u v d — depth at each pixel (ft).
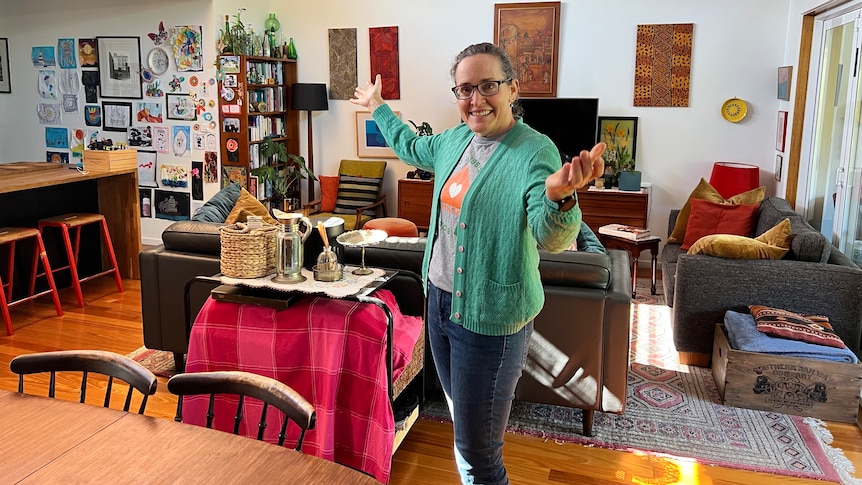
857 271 11.44
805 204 16.99
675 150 20.18
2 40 23.03
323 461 4.45
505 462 9.41
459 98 5.79
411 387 10.30
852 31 14.19
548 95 20.80
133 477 4.24
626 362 9.58
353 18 22.26
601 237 18.79
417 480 8.97
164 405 10.94
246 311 8.64
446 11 21.33
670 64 19.74
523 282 5.76
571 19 20.34
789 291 11.84
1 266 15.71
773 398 10.87
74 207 17.57
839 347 10.60
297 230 8.84
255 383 5.14
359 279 8.82
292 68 23.03
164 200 21.97
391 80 22.20
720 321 12.37
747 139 19.58
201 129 21.01
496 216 5.65
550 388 9.87
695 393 11.65
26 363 5.63
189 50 20.59
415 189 21.50
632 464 9.38
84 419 5.00
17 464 4.37
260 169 21.02
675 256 16.42
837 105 15.17
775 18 18.78
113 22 21.42
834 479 9.02
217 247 11.30
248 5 21.75
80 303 15.76
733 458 9.53
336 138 23.21
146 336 11.91
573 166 4.53
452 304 5.97
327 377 8.17
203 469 4.34
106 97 22.06
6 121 23.72
